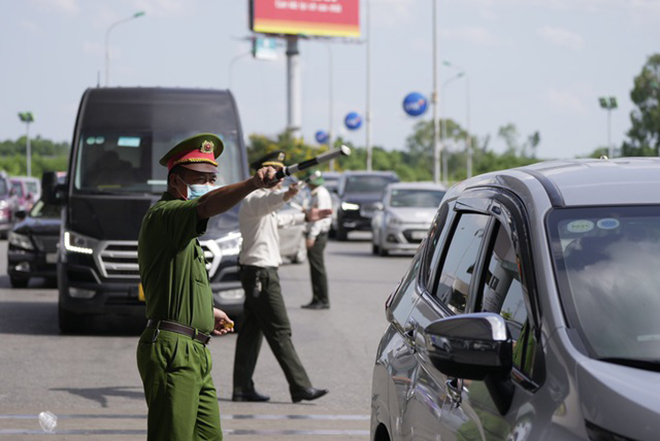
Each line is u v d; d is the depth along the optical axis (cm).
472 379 454
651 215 503
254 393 1367
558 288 466
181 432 739
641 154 13862
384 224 4050
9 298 2575
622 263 477
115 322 2156
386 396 668
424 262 681
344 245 4919
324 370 1609
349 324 2127
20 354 1738
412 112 10388
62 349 1789
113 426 1174
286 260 3762
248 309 1353
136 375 1547
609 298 461
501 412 454
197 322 746
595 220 500
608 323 449
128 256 1914
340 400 1374
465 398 506
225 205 705
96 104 2106
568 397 416
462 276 584
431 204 4169
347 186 5344
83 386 1459
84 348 1802
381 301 2534
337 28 10506
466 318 459
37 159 15550
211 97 2147
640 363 427
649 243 486
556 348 439
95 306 1909
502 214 542
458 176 19388
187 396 741
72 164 2044
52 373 1560
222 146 761
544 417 423
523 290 484
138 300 1914
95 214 1953
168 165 757
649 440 376
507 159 14738
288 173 704
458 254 609
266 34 10369
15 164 15038
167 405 737
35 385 1464
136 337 1941
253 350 1363
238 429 1169
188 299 742
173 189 755
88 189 2016
